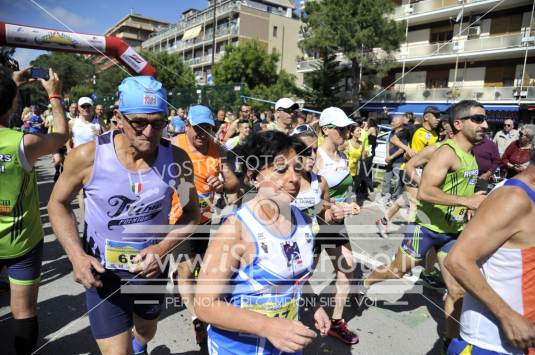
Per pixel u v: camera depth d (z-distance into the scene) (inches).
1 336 101.6
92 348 98.0
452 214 100.6
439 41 913.5
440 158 99.4
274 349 55.3
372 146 318.0
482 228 49.1
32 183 79.8
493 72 829.8
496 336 53.2
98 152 63.9
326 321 65.6
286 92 1185.4
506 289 50.8
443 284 136.9
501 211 48.0
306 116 209.2
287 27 1825.8
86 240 69.4
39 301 121.3
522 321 47.4
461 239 50.9
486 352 53.9
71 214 68.8
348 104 909.8
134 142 60.9
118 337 68.1
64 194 66.8
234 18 1728.6
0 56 91.0
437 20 909.8
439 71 914.1
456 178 101.0
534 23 733.3
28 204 78.7
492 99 808.9
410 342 106.2
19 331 80.4
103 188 65.1
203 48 1897.1
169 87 938.1
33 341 82.4
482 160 171.6
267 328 47.9
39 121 378.9
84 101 202.7
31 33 121.4
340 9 799.7
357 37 780.6
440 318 119.6
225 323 49.8
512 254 49.9
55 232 65.9
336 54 934.4
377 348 103.3
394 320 118.1
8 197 74.7
